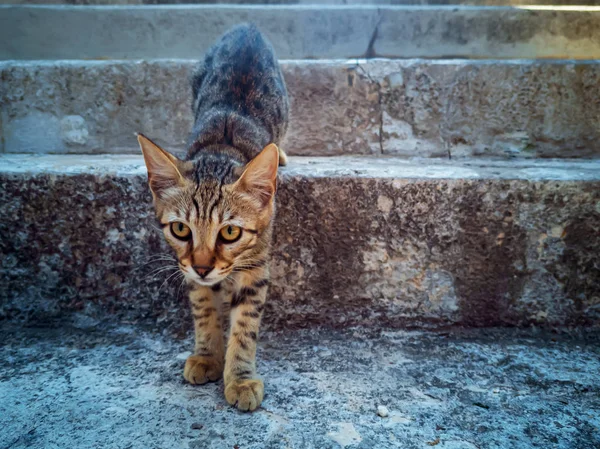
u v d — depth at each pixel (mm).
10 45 833
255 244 452
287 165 636
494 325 568
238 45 671
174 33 846
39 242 562
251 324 465
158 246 564
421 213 554
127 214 560
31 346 527
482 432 396
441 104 730
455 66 720
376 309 574
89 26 836
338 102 736
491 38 850
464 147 740
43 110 730
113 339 544
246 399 417
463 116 732
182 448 372
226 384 446
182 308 572
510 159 721
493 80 720
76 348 524
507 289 562
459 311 568
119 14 835
